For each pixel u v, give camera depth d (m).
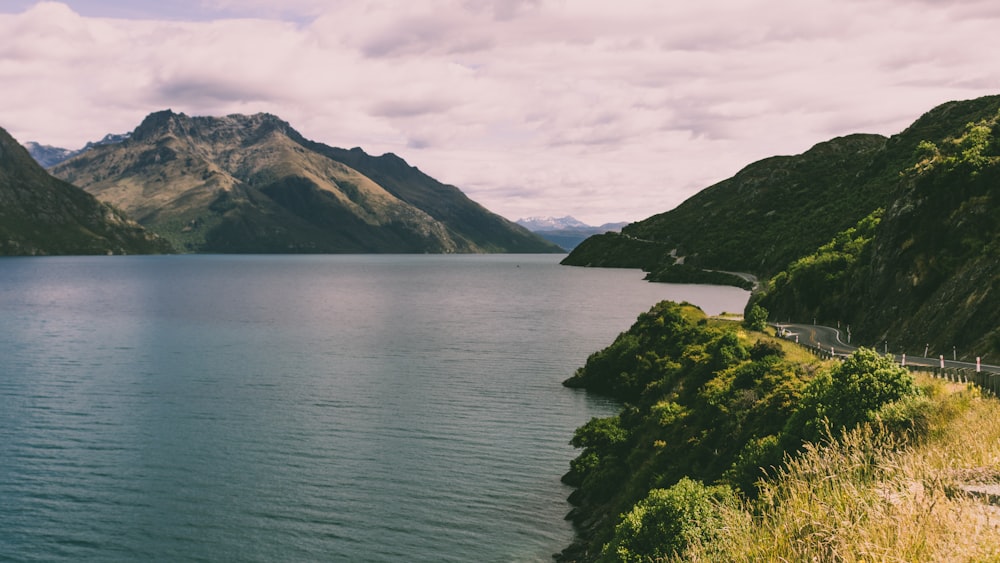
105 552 50.06
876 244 95.25
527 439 75.56
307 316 198.25
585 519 55.09
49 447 71.56
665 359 96.12
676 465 53.09
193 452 70.19
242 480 62.84
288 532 53.12
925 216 87.81
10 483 61.88
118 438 74.75
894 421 27.72
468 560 49.22
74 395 94.31
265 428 78.81
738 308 198.25
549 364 119.56
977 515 10.00
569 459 69.19
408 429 78.81
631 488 54.88
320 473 64.81
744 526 12.88
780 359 63.38
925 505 10.12
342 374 110.12
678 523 34.00
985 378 39.84
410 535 52.66
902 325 80.69
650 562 32.50
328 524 54.44
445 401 92.12
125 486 61.44
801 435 36.84
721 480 40.88
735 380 60.88
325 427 79.38
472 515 56.19
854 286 102.38
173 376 107.69
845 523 10.27
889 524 9.89
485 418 83.94
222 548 50.78
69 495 59.47
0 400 90.94
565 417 84.75
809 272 115.19
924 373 46.22
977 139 90.81
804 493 12.69
